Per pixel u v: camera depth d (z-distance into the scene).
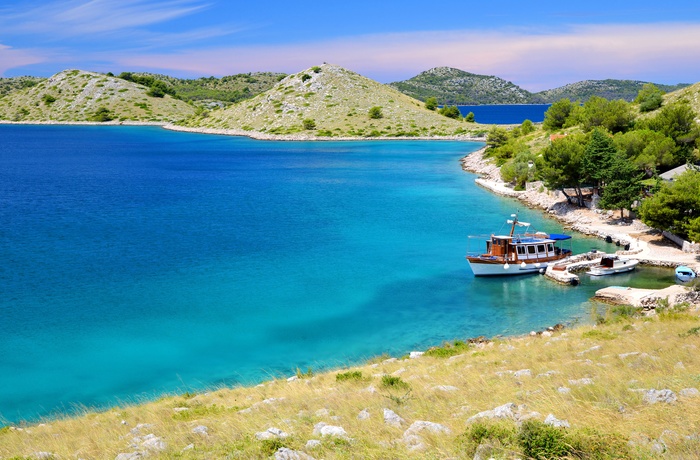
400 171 156.50
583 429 13.81
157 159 195.25
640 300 48.69
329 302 52.59
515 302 52.19
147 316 48.97
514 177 121.06
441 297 54.00
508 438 13.66
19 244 74.25
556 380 21.09
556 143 90.31
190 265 64.44
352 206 103.12
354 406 20.47
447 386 22.42
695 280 53.16
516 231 80.25
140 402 32.50
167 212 98.44
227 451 16.09
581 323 45.22
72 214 96.50
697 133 110.25
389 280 59.25
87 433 22.73
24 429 27.03
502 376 23.53
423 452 14.07
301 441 16.06
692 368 20.94
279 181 139.00
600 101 150.50
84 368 39.44
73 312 49.84
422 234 79.88
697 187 63.97
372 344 43.03
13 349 42.38
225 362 40.22
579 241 72.94
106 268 63.12
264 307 51.22
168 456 16.47
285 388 28.12
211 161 188.00
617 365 23.33
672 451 12.32
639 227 75.50
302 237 78.50
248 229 83.94
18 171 162.25
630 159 96.31
